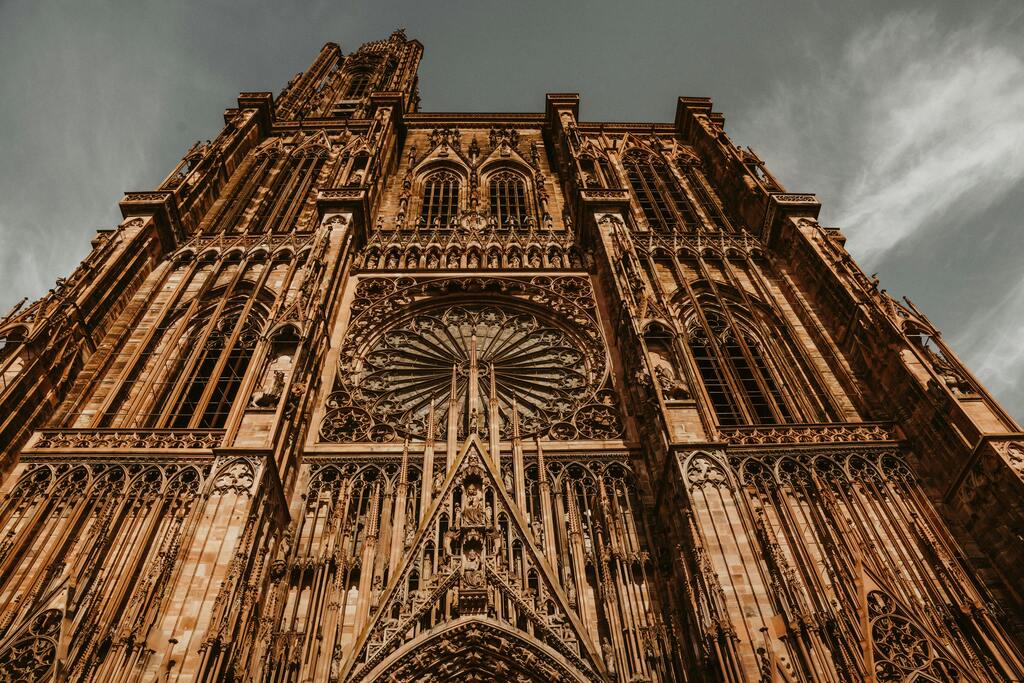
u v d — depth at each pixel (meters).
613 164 54.62
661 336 32.75
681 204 51.84
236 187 51.16
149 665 19.81
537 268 41.78
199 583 21.69
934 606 23.89
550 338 38.34
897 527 26.45
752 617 21.72
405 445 29.78
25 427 28.58
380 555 25.97
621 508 28.34
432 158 56.34
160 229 41.78
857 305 34.47
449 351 37.16
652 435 29.52
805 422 31.69
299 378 30.55
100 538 24.02
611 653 22.80
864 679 21.23
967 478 26.52
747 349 36.44
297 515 27.62
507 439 31.14
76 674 20.06
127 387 33.31
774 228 43.44
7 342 29.73
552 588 24.41
